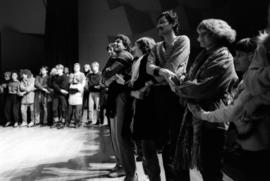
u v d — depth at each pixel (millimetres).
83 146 4773
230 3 8500
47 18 8727
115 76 2707
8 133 6258
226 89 1584
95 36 8992
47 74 7953
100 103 6676
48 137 5656
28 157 4102
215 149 1582
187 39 1991
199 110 1553
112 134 3023
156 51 2061
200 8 8570
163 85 1974
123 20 8883
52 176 3230
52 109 7137
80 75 6945
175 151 1749
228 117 1280
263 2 8180
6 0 8555
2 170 3492
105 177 3158
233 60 1598
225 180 2467
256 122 1148
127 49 2918
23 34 8734
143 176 3107
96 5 8930
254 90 1104
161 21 1996
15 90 7391
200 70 1624
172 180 1925
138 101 2105
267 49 1102
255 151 1142
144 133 2037
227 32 1640
